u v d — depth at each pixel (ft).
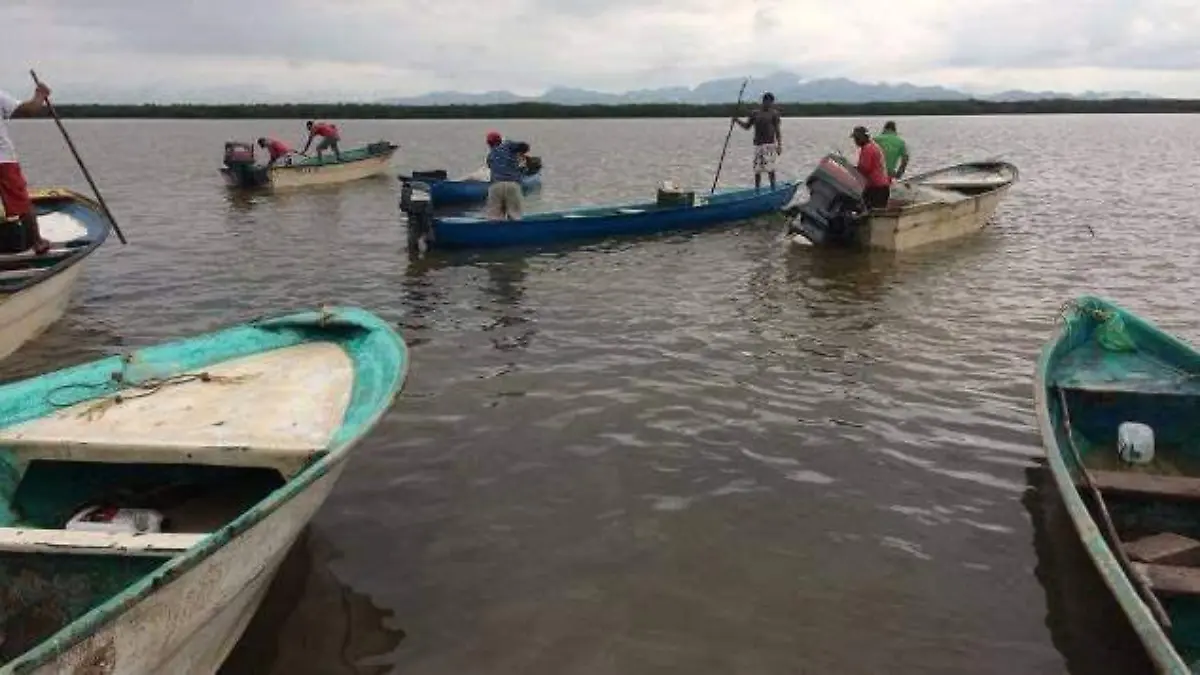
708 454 24.97
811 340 35.63
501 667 16.25
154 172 111.65
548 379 30.96
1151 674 16.21
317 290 44.83
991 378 31.04
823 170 52.49
